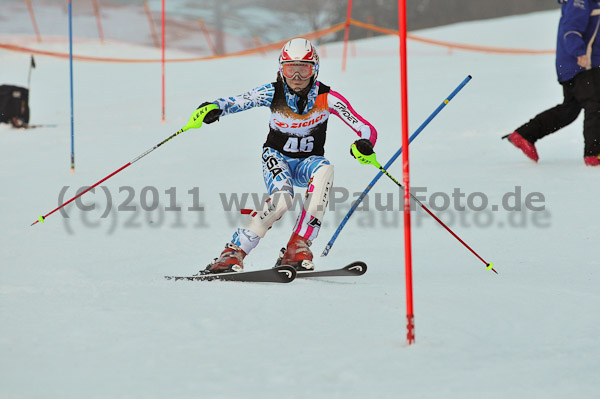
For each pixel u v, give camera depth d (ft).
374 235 59.00
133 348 28.14
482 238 57.00
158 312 33.68
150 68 225.15
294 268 41.73
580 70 79.46
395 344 29.30
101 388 23.94
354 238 58.18
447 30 301.22
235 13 652.07
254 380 24.80
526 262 49.57
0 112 135.33
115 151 108.17
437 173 82.23
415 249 54.29
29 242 57.88
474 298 38.01
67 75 213.87
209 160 97.35
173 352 27.71
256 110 144.05
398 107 135.13
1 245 56.85
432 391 24.07
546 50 241.35
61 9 469.16
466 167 85.15
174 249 56.13
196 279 43.78
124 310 33.99
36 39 301.22
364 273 45.47
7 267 49.39
